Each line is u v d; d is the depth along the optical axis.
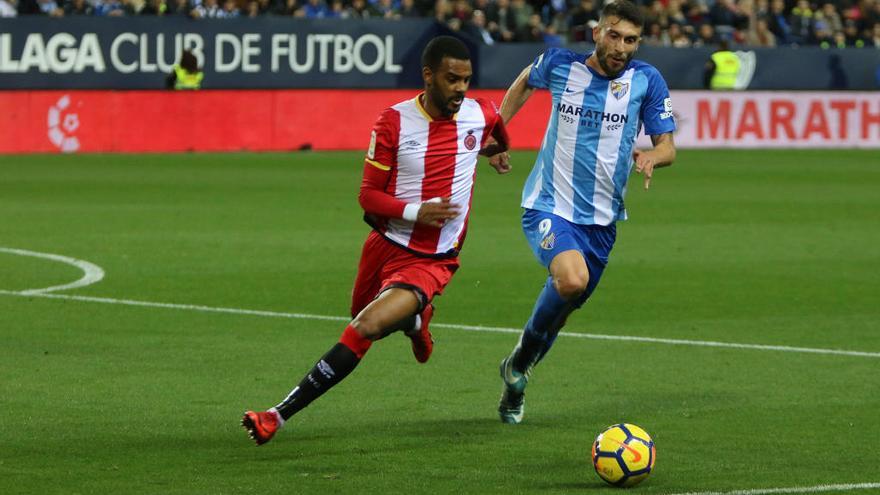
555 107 20.66
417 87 80.56
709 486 16.64
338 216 47.59
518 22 85.44
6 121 69.19
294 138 75.00
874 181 63.16
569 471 17.36
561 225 20.38
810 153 78.62
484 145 19.44
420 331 19.25
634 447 16.53
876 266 37.75
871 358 25.38
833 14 93.25
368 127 76.38
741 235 44.31
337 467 17.44
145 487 16.39
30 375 22.97
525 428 19.75
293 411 18.00
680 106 80.31
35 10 78.44
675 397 21.95
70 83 75.00
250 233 42.91
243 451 18.22
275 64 78.25
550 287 19.73
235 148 73.81
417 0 84.81
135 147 71.75
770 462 17.84
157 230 43.28
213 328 27.64
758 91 81.62
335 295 31.84
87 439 18.77
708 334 27.72
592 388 22.61
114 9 81.00
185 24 76.56
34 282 33.09
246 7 81.81
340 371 18.03
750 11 92.44
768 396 22.05
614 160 20.48
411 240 19.02
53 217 46.16
